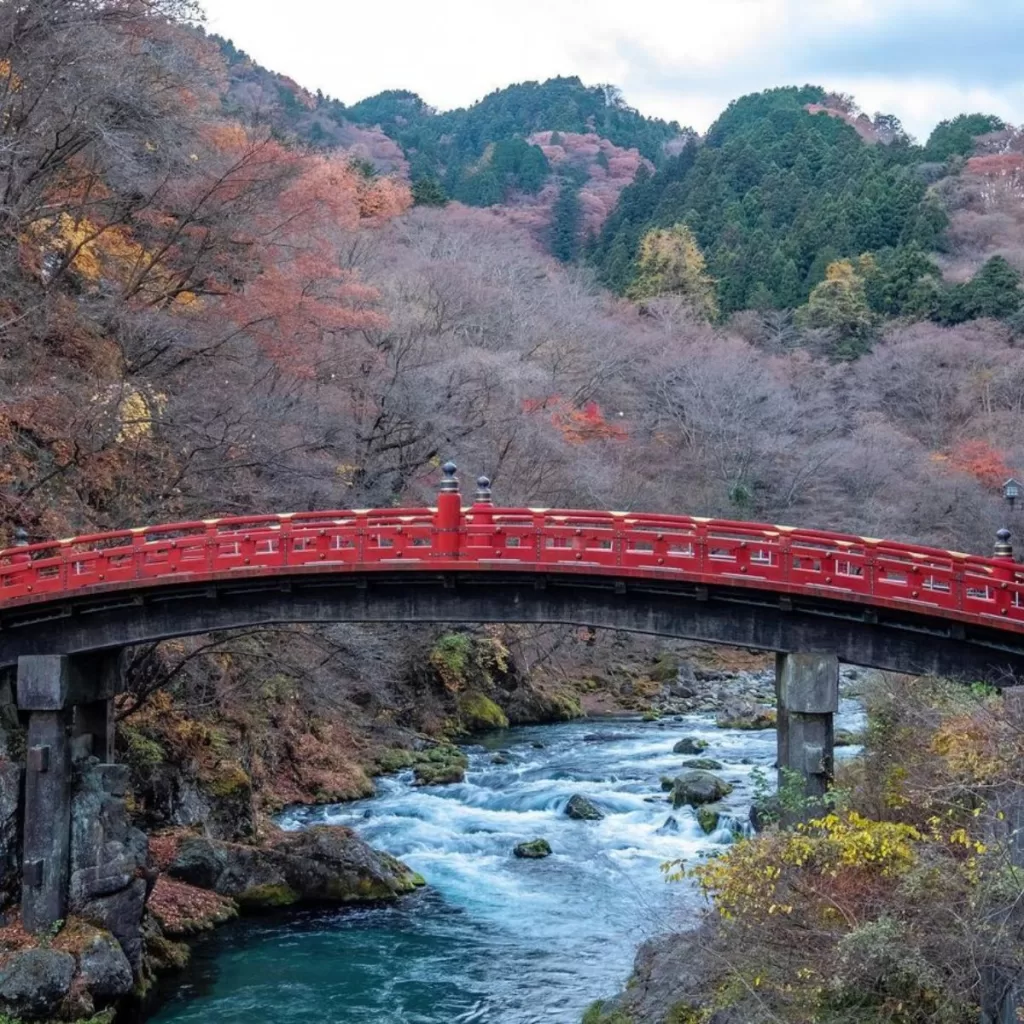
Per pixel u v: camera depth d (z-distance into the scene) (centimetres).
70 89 2947
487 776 3934
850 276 8656
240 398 3372
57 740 2258
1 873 2244
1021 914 1350
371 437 4066
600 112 15538
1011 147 10688
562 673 6066
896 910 1476
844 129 11844
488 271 6194
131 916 2280
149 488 3372
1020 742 1605
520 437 4788
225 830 3092
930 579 2427
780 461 6322
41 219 3403
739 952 1576
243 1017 2158
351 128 11981
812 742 2108
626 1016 1825
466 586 2292
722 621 2183
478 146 14175
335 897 2750
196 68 3478
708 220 10256
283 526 2280
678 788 3475
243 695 3612
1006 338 7662
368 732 4344
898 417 7250
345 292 4047
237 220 3534
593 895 2755
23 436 3148
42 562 2319
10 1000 1980
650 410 6800
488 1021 2119
